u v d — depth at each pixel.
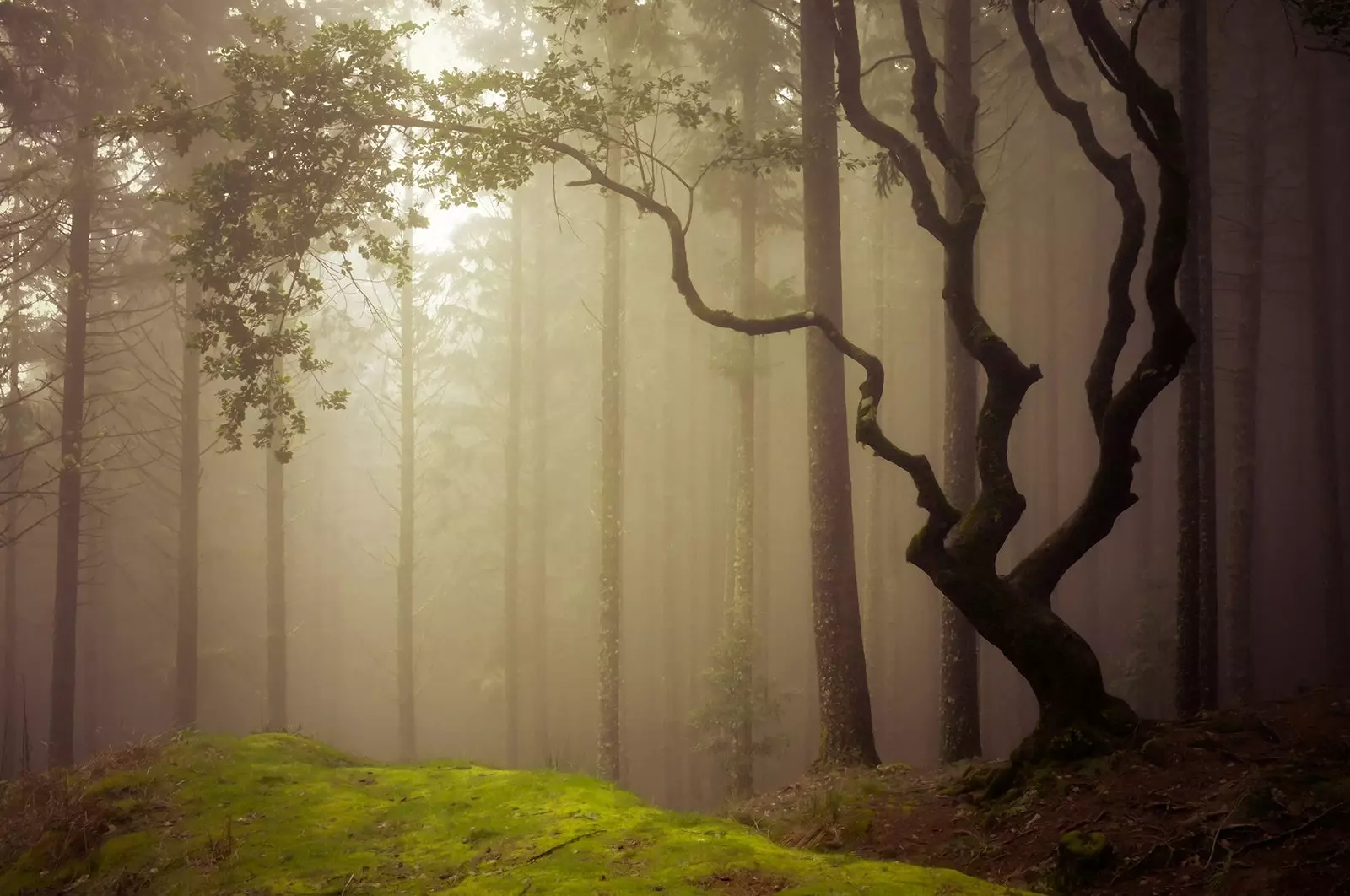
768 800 11.59
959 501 14.05
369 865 5.00
